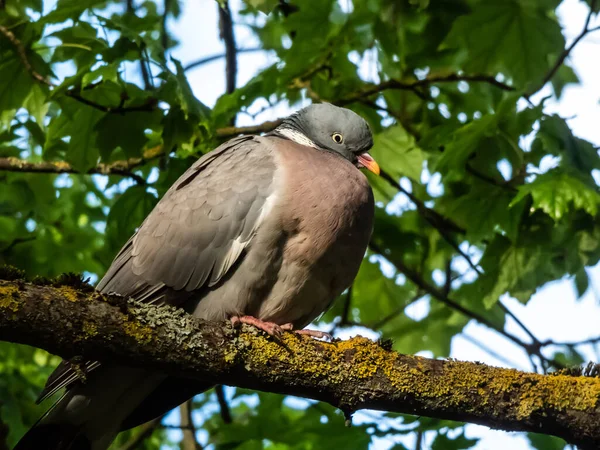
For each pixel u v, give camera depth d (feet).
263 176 28.71
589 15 38.24
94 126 36.45
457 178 39.42
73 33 36.45
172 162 37.93
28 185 45.65
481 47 40.63
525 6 39.70
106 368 27.09
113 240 44.42
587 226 36.88
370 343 23.52
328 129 34.14
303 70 39.99
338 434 36.24
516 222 37.65
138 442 44.42
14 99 37.50
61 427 27.63
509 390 22.85
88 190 51.01
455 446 35.81
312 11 39.81
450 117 42.45
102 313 21.45
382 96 45.06
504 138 37.50
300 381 23.15
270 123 39.83
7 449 37.73
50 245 49.14
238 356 22.81
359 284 49.01
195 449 44.16
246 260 28.22
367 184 30.32
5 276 21.25
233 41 46.01
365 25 40.29
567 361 46.32
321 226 27.96
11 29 36.58
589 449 22.97
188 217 29.04
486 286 37.99
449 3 41.70
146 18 36.73
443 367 23.21
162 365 22.30
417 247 45.62
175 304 29.22
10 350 47.98
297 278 28.25
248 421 40.70
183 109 33.65
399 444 35.70
